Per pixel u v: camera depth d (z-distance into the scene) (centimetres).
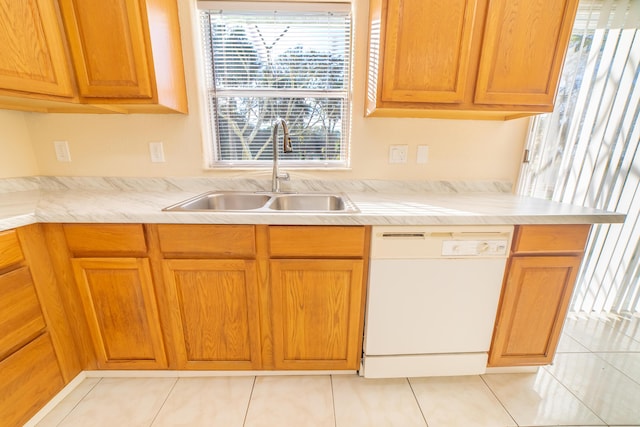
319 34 156
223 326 127
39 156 159
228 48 157
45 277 114
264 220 112
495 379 139
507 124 163
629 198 169
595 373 144
